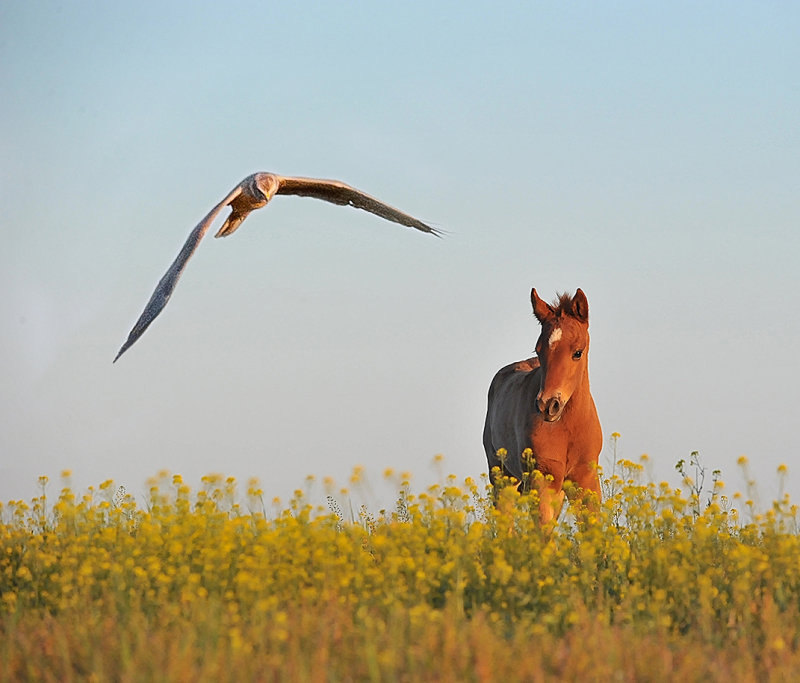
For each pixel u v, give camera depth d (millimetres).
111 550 14672
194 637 10477
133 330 14773
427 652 10164
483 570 14242
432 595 13312
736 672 10242
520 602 12648
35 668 10531
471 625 11031
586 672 10039
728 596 13484
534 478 20219
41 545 15547
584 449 21875
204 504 15906
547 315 21594
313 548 13758
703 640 11695
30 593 13883
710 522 15930
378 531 17062
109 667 10281
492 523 16531
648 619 12203
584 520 18328
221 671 9805
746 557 13109
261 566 12586
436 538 14398
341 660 10305
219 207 16125
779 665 10484
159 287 15047
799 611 12711
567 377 20906
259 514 16188
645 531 14930
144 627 11109
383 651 10453
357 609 12188
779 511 14719
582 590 13500
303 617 10977
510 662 9992
